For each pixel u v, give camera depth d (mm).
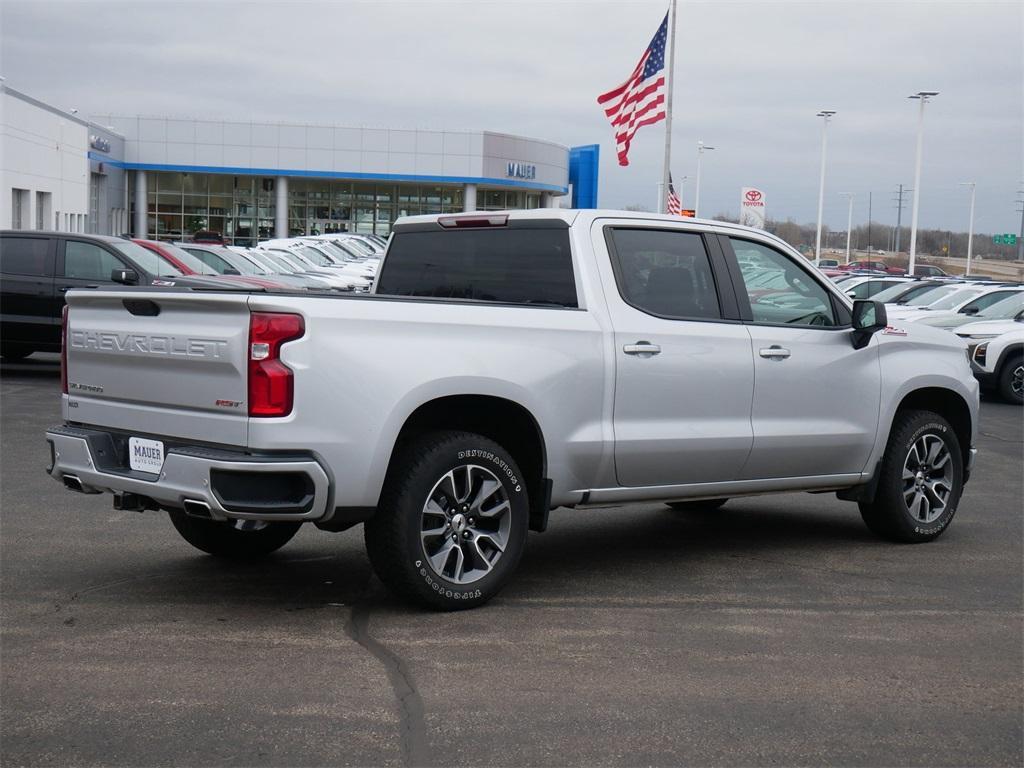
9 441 10641
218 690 4453
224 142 58562
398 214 62031
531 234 6359
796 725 4242
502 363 5625
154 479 5328
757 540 7570
